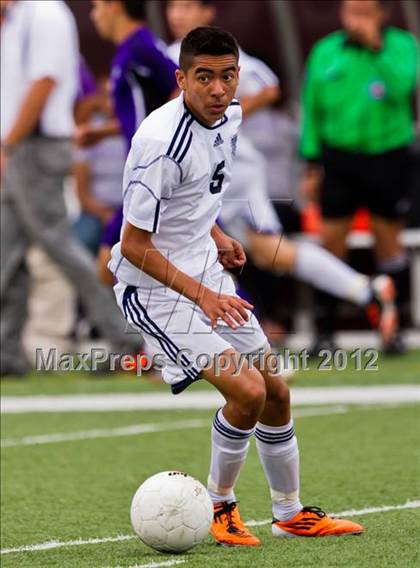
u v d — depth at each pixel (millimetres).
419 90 48094
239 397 18453
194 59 17781
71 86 36938
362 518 21141
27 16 36219
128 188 18391
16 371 39031
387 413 31906
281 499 19703
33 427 31109
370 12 40469
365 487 23766
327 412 32219
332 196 41281
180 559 18344
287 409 19250
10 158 36906
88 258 37688
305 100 41375
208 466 26422
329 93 40688
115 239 31969
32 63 36188
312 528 19594
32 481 25156
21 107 36219
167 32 48719
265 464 19562
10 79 36625
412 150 47406
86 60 48250
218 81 17812
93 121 42625
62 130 36844
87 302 37812
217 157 18578
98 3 31109
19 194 37031
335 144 40906
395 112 40906
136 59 30766
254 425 18797
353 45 40625
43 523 21641
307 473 25141
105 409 33531
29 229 37344
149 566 17953
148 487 18688
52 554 19312
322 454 27000
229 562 18016
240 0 48844
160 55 30844
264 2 48719
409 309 48219
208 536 19891
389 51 40656
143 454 27703
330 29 48656
